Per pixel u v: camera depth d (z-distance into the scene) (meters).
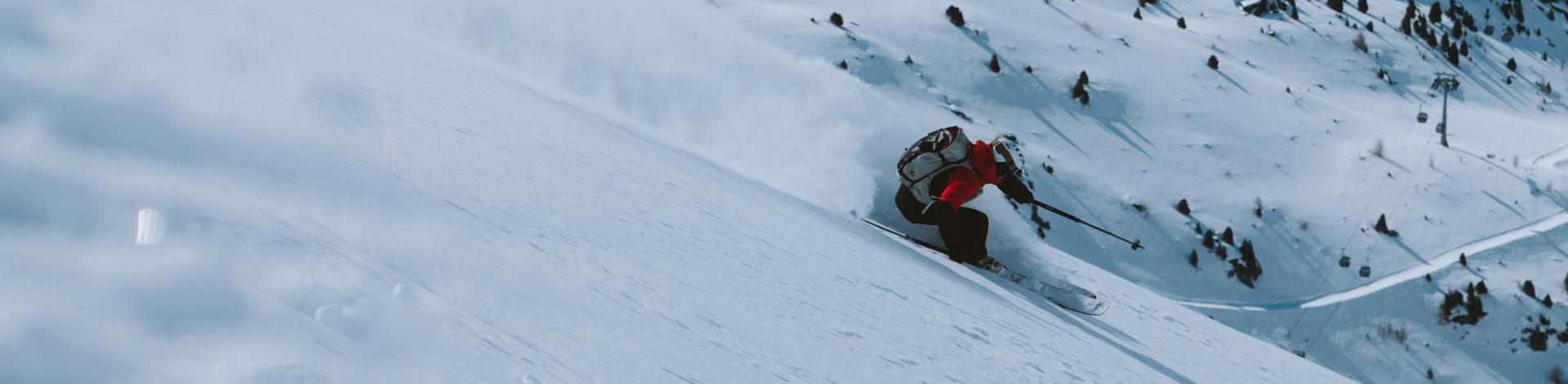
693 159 14.60
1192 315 19.59
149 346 1.78
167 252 2.25
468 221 4.67
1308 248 93.38
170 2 6.73
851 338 5.71
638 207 7.59
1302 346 82.81
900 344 6.09
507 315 3.34
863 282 8.09
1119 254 88.94
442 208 4.73
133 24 5.23
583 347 3.40
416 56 14.00
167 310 1.95
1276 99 119.31
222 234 2.62
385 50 12.83
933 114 103.38
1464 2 170.75
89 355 1.63
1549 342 82.00
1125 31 132.38
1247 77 124.00
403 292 2.96
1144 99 114.62
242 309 2.15
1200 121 111.81
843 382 4.68
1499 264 90.44
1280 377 14.53
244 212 2.98
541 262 4.48
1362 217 97.44
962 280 11.34
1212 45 135.88
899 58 112.88
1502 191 100.88
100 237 2.14
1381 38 144.75
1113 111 111.56
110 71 3.78
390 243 3.62
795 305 6.04
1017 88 112.75
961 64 115.25
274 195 3.47
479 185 5.88
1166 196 98.25
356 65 9.45
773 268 7.09
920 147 13.82
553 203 6.30
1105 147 105.06
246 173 3.57
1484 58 148.62
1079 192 96.12
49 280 1.82
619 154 11.03
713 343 4.33
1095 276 17.92
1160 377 9.41
